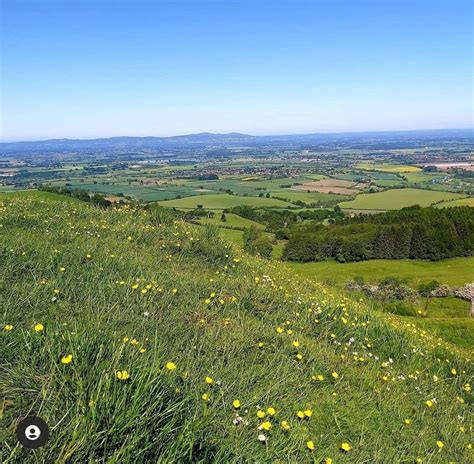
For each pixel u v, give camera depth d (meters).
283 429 4.32
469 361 8.21
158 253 9.59
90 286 6.56
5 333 4.54
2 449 3.08
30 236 8.95
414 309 30.33
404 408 5.57
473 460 4.89
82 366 3.93
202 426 3.72
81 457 3.11
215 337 5.85
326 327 7.29
